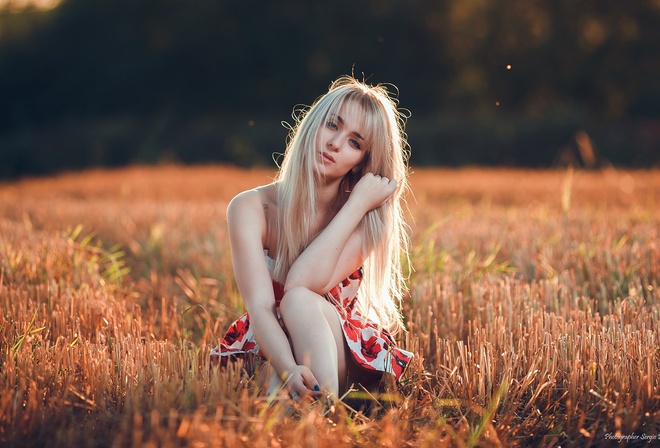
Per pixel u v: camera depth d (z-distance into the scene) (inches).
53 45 1444.4
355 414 114.9
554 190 514.6
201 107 1385.3
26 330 131.4
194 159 1096.8
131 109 1407.5
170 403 102.4
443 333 150.1
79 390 110.3
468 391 118.9
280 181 132.0
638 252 202.4
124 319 149.0
